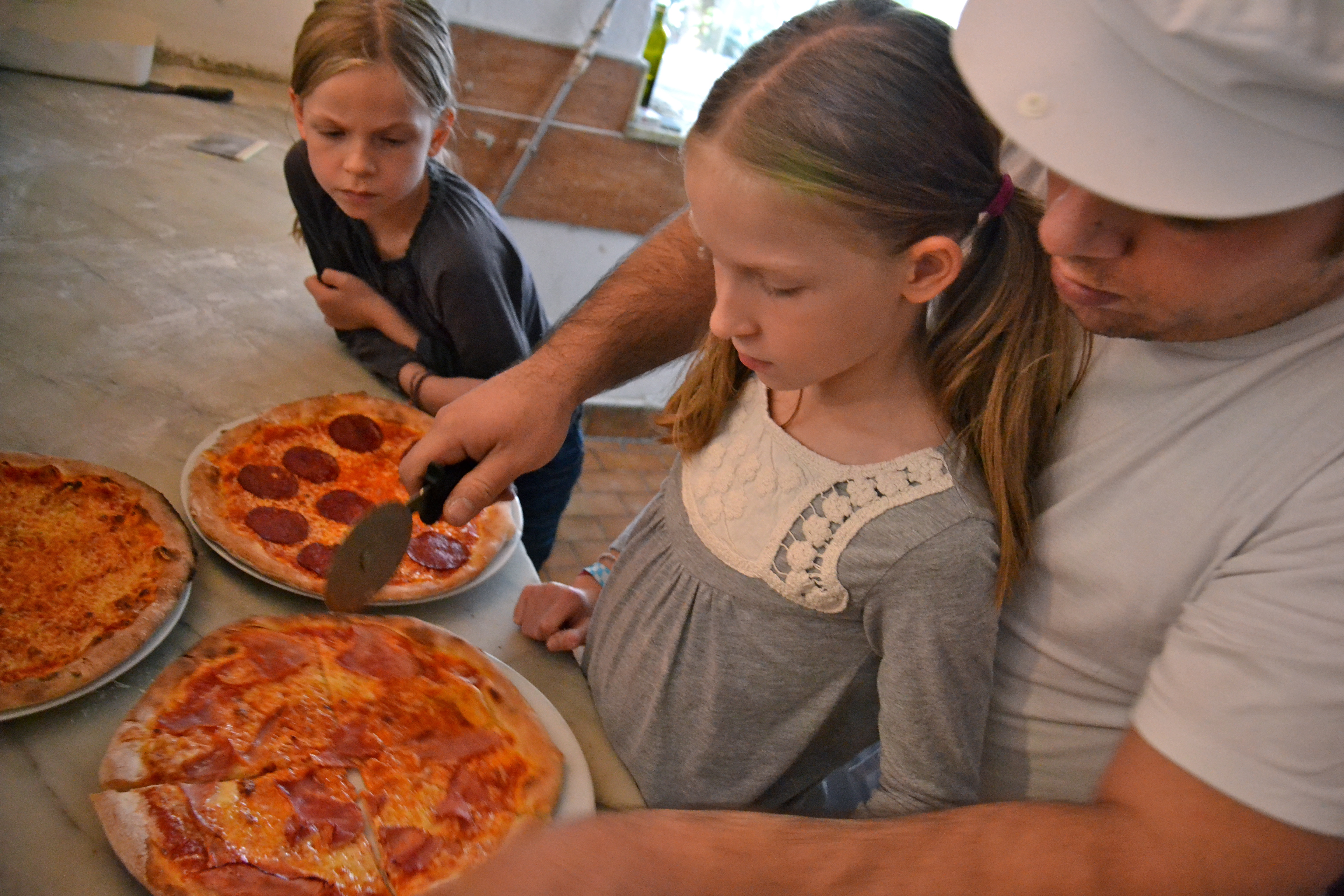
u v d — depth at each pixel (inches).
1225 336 24.4
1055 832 21.7
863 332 26.5
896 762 29.2
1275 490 24.1
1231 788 21.0
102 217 67.1
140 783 30.3
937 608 27.8
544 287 120.5
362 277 59.9
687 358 42.6
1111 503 27.1
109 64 91.5
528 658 40.1
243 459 46.3
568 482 68.9
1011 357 28.1
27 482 40.1
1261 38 17.9
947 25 26.5
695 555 33.5
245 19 105.2
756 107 24.2
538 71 101.2
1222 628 22.7
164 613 35.7
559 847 21.3
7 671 33.0
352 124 48.5
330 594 36.1
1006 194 27.1
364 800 32.6
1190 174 18.8
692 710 33.6
